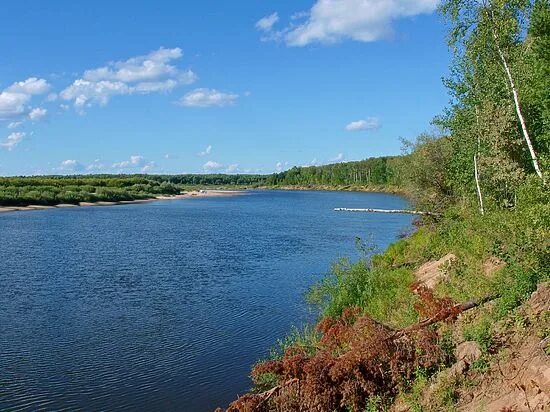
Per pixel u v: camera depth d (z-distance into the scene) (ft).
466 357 32.53
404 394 33.12
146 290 88.79
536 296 34.55
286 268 108.88
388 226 194.18
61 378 50.88
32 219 231.30
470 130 80.18
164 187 501.97
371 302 56.44
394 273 66.74
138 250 136.77
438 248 73.05
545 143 64.18
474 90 77.66
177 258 123.44
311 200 410.52
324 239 157.07
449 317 38.19
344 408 34.63
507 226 41.65
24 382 50.01
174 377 50.90
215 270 107.45
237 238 161.99
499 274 42.09
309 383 34.73
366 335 37.04
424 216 109.09
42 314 73.72
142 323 69.10
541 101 61.26
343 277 65.87
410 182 119.85
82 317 72.23
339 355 38.83
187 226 202.39
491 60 62.85
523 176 63.93
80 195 351.05
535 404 25.82
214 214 267.18
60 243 150.10
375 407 33.09
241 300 80.89
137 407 44.75
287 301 79.30
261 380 44.75
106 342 61.52
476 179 79.15
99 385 49.11
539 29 59.21
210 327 66.90
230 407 36.45
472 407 29.04
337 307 60.54
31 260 119.75
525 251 37.78
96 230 186.09
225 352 57.52
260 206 336.49
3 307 77.51
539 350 29.12
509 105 69.26
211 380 50.03
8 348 59.57
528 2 58.59
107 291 88.17
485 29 59.16
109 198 378.73
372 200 396.16
